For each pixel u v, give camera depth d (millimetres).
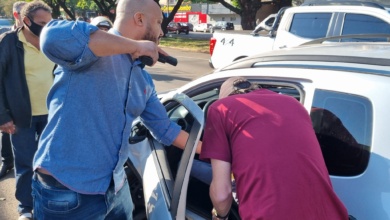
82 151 1827
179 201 1896
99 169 1873
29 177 3471
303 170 1639
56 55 1707
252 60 2500
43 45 1710
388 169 1708
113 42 1700
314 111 2021
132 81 1921
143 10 1896
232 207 2260
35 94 3383
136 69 1931
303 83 2107
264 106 1794
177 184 1911
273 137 1690
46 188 1880
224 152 1781
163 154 2529
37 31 3205
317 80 2049
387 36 2871
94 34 1701
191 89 2725
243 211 1652
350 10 6875
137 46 1763
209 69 13000
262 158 1655
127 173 2857
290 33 7645
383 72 1889
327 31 7090
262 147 1675
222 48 9211
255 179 1640
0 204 4023
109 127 1862
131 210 2236
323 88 2012
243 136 1729
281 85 2221
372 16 6598
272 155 1655
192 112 1908
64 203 1857
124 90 1895
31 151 3430
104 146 1866
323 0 7734
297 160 1648
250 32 9227
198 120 1861
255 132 1717
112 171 1932
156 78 10953
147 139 2773
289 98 1877
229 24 53281
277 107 1795
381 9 6547
